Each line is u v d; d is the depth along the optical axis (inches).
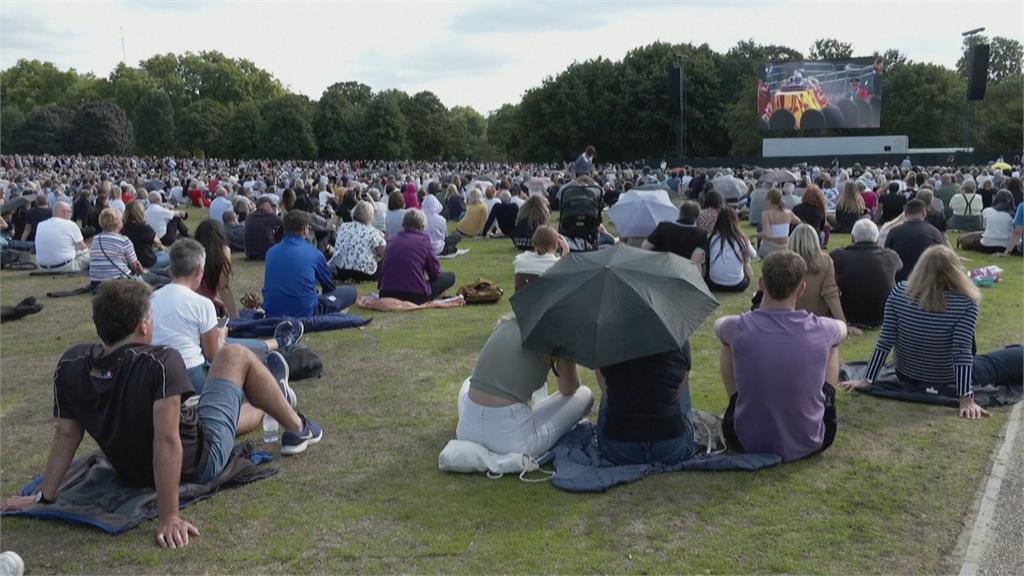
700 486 193.5
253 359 209.3
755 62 3334.2
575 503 186.9
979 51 2001.7
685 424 204.4
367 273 496.7
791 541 167.9
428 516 182.2
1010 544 165.3
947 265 240.5
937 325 243.3
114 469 191.6
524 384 204.1
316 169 2288.4
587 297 187.3
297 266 369.1
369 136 3978.8
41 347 357.1
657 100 3218.5
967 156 2058.3
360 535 174.7
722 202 520.7
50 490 182.9
